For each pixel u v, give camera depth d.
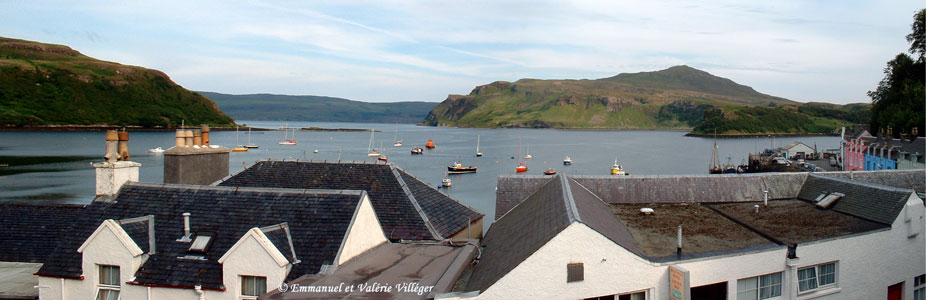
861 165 112.75
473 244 26.73
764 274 23.83
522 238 24.20
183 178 31.11
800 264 24.20
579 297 20.16
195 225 23.14
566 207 23.89
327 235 22.23
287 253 20.89
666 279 21.30
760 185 38.50
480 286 20.28
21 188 120.12
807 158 167.00
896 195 29.08
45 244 26.36
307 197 24.36
